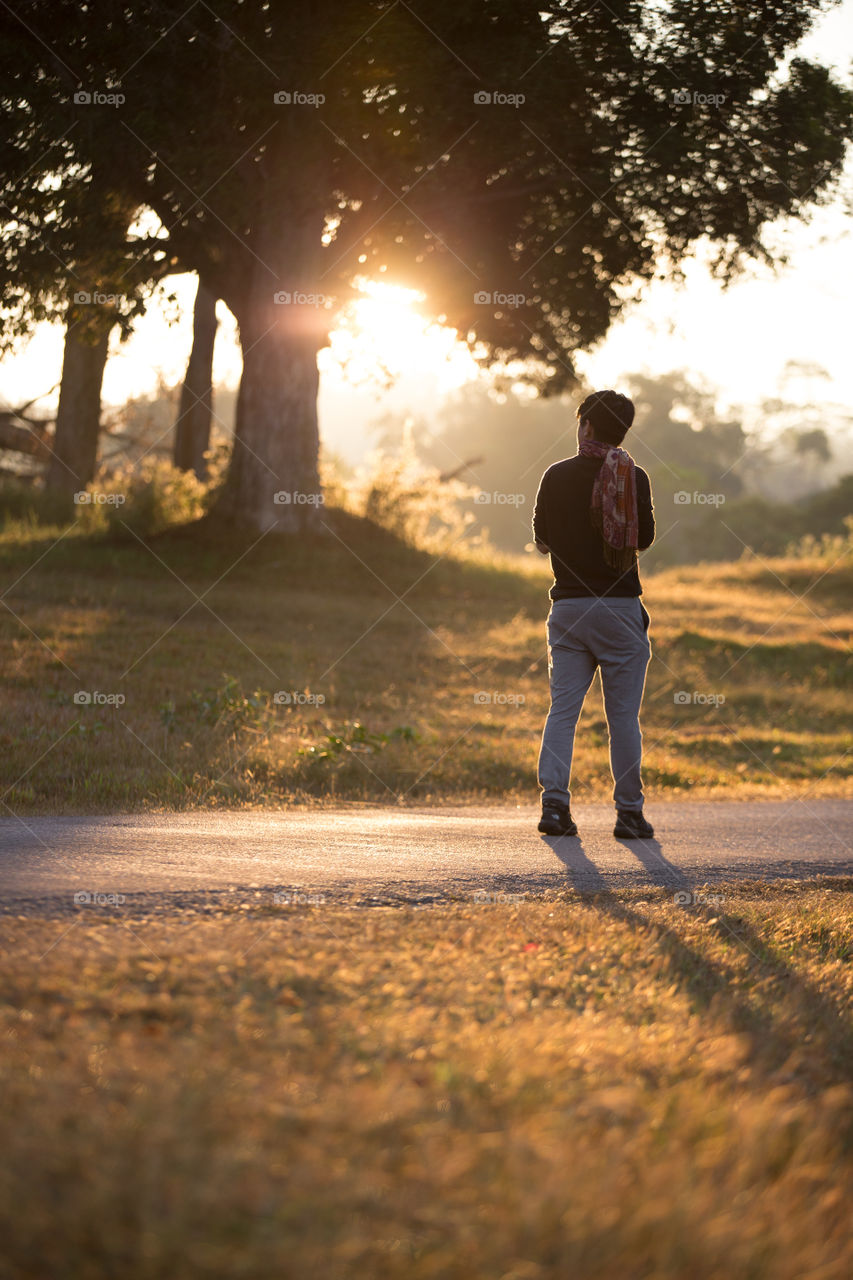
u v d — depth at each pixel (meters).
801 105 18.00
